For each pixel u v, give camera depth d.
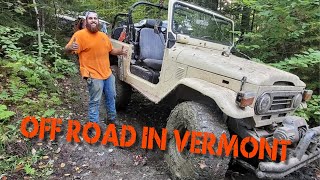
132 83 4.68
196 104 3.22
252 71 3.12
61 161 3.54
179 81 3.46
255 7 5.55
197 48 4.12
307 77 4.98
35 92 5.09
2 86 4.81
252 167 3.00
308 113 4.62
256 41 5.71
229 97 2.95
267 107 3.03
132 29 5.04
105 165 3.55
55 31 7.11
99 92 4.03
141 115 5.20
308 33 5.32
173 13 4.09
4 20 5.96
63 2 7.43
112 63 5.42
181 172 3.19
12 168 3.30
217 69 3.24
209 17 4.46
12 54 5.05
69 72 6.16
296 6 5.09
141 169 3.53
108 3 8.87
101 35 3.98
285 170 2.89
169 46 3.98
